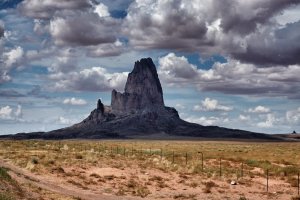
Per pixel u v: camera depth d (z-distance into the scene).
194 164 64.88
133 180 49.38
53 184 42.81
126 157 71.25
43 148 89.00
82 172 51.91
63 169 51.81
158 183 48.47
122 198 39.72
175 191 45.06
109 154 74.69
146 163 63.66
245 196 43.56
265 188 48.38
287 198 43.34
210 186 48.00
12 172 41.31
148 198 40.69
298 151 115.88
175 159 74.00
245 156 90.38
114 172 53.41
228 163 69.12
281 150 123.94
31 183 38.28
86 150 89.25
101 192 41.91
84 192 40.97
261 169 63.25
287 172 58.94
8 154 65.50
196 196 42.53
